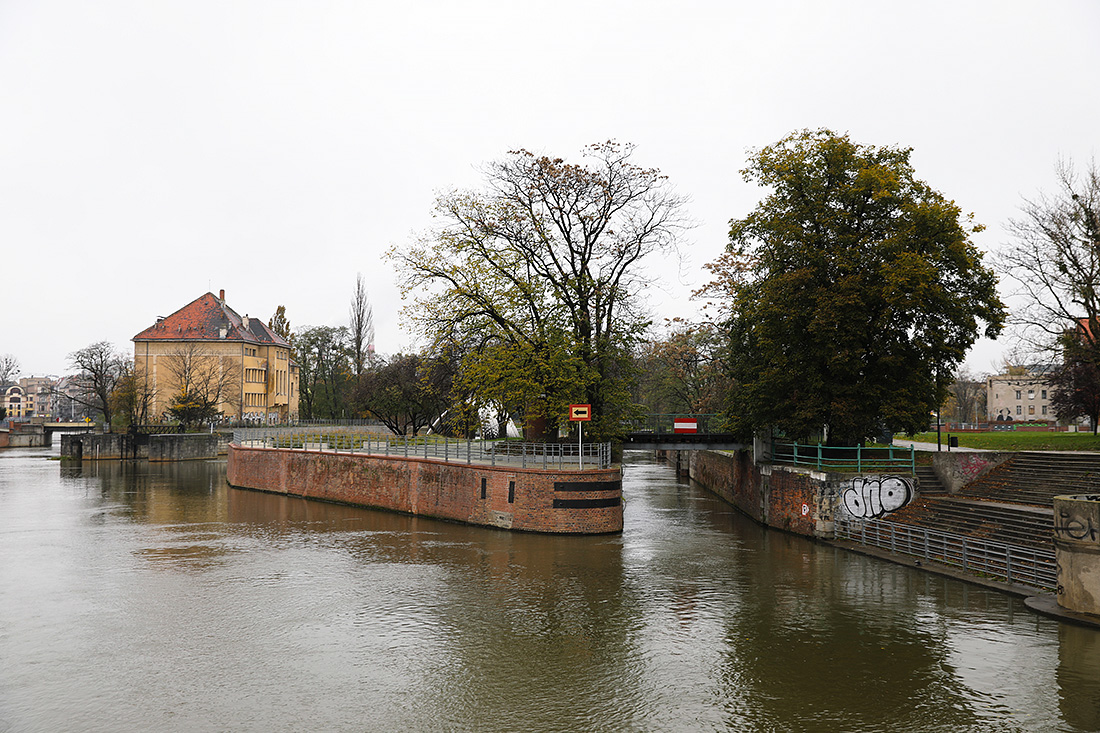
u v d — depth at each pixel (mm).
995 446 44344
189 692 15531
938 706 14352
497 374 35906
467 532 33938
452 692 15438
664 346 53750
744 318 35875
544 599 22344
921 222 30922
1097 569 18641
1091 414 49156
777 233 33438
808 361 32906
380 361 96438
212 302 100000
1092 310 36469
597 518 32594
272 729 13781
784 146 34406
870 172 31188
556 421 37812
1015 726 13469
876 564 26438
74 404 183000
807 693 15109
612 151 39562
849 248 31406
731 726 13703
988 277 31656
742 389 37469
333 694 15375
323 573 26016
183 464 76688
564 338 36781
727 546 30125
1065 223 36375
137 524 37562
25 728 13828
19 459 83562
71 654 17859
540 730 13656
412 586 24062
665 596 22531
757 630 19109
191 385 92125
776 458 36344
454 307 38312
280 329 122438
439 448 42188
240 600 22547
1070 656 16625
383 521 38250
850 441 36031
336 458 46531
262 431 63688
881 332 31969
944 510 28562
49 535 34219
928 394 32656
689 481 61719
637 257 40375
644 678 16047
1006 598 21453
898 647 17578
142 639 18953
